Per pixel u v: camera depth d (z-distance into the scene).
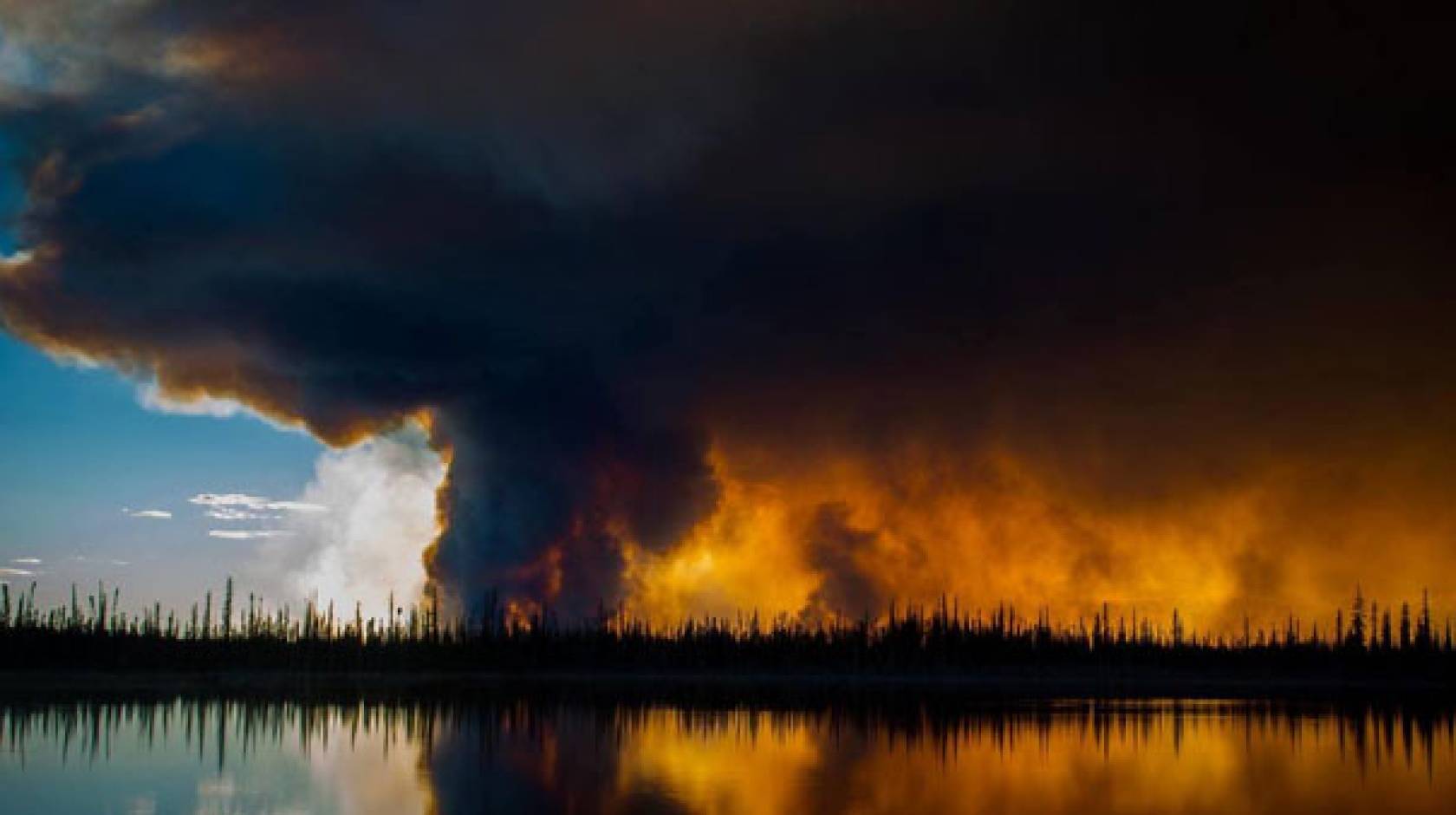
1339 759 108.12
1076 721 149.12
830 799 80.81
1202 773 97.75
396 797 80.50
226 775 90.88
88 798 80.06
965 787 87.69
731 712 163.50
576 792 82.62
